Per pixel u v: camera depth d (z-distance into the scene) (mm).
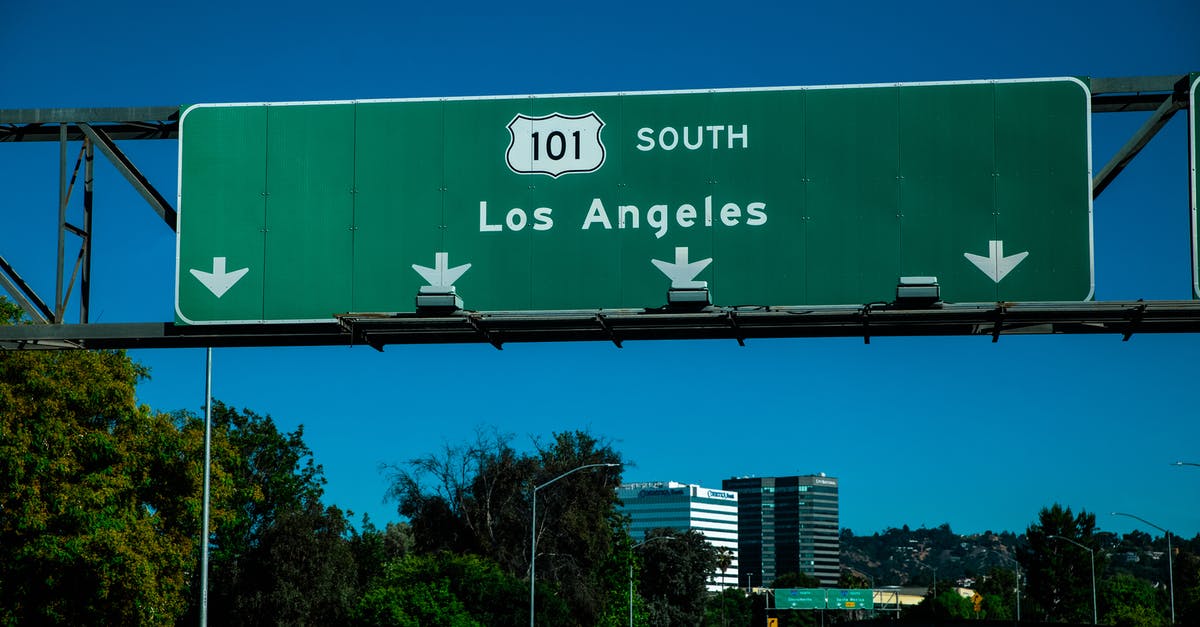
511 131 14125
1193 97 13602
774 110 13852
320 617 61438
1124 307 13289
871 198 13680
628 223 13875
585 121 14047
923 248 13586
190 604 60031
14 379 33750
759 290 13656
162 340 14609
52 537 31703
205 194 14312
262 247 14203
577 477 71812
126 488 34938
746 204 13781
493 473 72250
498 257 13969
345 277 14109
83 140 15109
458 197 14094
